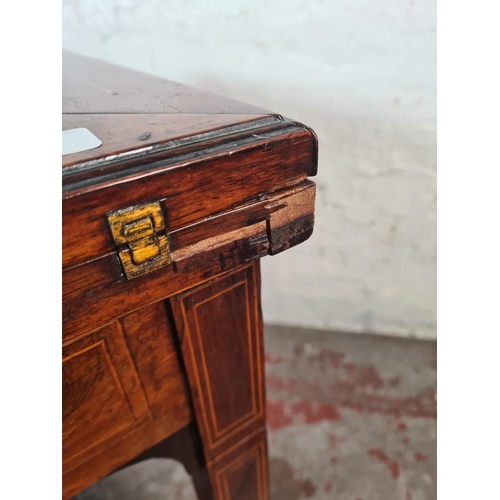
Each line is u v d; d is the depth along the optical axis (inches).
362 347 42.2
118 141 11.2
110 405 14.8
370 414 36.0
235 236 12.4
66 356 12.8
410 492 30.6
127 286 11.4
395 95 30.2
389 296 41.1
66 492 15.6
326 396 37.6
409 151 32.3
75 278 10.5
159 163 10.6
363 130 32.0
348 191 35.1
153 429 16.8
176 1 29.5
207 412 17.8
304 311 44.2
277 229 13.2
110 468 16.4
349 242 38.2
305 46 29.6
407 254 37.9
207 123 12.4
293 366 40.5
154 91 16.9
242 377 18.2
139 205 10.5
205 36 30.5
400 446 33.5
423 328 42.5
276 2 28.4
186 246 11.8
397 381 38.6
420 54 28.6
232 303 15.8
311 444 33.9
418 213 35.3
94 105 14.8
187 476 33.3
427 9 27.1
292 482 31.4
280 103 32.1
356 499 30.4
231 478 20.9
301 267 41.0
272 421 35.6
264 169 12.2
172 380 16.1
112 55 32.2
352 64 29.6
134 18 30.6
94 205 9.9
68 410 13.9
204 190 11.4
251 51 30.5
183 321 14.7
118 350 13.9
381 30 28.2
